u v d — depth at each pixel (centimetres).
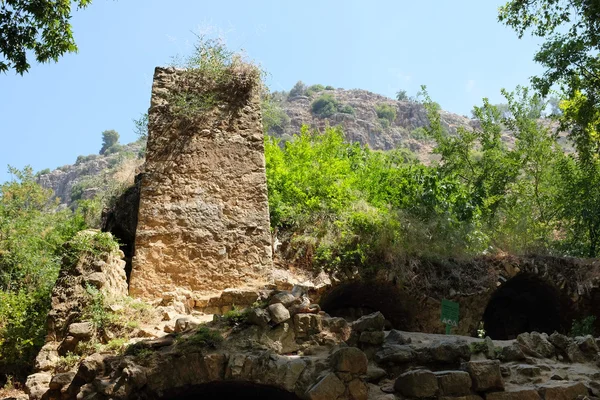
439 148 2367
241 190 1297
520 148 2272
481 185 2078
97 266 1049
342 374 758
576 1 1761
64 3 1145
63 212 2295
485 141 2333
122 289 1138
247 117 1353
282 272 1287
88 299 1006
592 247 1902
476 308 1437
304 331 856
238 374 795
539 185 2142
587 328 1423
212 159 1304
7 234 1778
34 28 1134
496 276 1470
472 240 1528
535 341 901
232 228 1266
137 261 1203
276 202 1431
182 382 808
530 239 1703
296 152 1672
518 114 2297
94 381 823
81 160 7738
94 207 1978
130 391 799
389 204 1551
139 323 1002
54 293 1023
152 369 811
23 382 1131
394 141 6981
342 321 873
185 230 1241
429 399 761
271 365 793
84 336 956
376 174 1711
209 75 1355
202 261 1230
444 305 1116
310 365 795
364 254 1371
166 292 1179
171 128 1309
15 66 1130
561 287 1534
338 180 1556
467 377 771
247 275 1242
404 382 771
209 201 1273
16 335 1173
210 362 803
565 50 1805
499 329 1738
